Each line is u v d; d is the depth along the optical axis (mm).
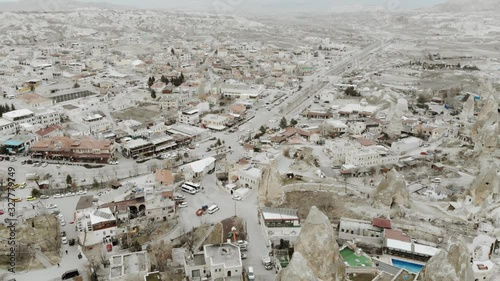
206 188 199000
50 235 157875
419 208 182000
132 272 130375
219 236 155625
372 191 194000
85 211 165625
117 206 172000
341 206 180000
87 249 150125
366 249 148375
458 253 106938
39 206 180000
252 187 196250
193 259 136000
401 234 152375
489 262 134500
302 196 188875
